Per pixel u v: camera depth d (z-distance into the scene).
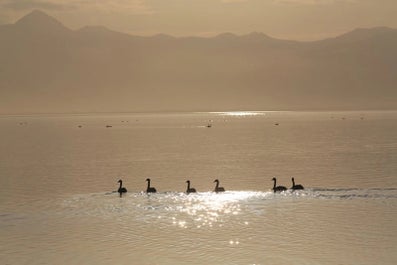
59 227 53.84
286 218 55.88
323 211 58.78
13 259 44.72
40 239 49.97
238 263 42.94
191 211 59.97
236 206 62.03
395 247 46.41
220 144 157.25
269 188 75.00
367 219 55.06
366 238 48.88
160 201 65.88
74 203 65.31
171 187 77.50
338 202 63.34
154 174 91.75
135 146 154.50
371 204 61.91
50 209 61.97
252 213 58.50
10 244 48.59
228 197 67.69
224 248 46.59
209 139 179.50
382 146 140.25
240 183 80.19
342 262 42.91
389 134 188.50
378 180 80.44
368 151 127.00
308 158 113.81
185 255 45.03
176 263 43.12
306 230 51.44
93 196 70.19
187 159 115.88
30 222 56.00
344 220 54.91
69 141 181.00
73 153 135.12
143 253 45.69
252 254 45.00
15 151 144.25
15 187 78.69
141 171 96.06
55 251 46.50
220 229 52.25
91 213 59.59
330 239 48.78
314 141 162.88
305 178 84.00
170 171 95.38
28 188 77.56
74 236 50.69
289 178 84.31
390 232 50.56
